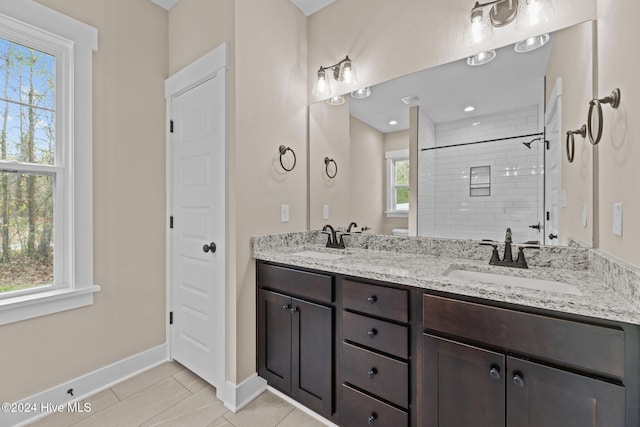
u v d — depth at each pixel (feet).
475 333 3.45
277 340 5.59
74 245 5.60
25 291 5.15
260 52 6.02
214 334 5.94
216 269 5.86
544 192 4.50
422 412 3.88
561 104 4.31
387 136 6.10
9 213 5.05
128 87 6.48
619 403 2.69
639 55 2.77
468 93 5.18
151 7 6.92
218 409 5.41
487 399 3.36
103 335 6.05
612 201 3.43
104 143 6.08
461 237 5.29
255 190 5.90
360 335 4.46
